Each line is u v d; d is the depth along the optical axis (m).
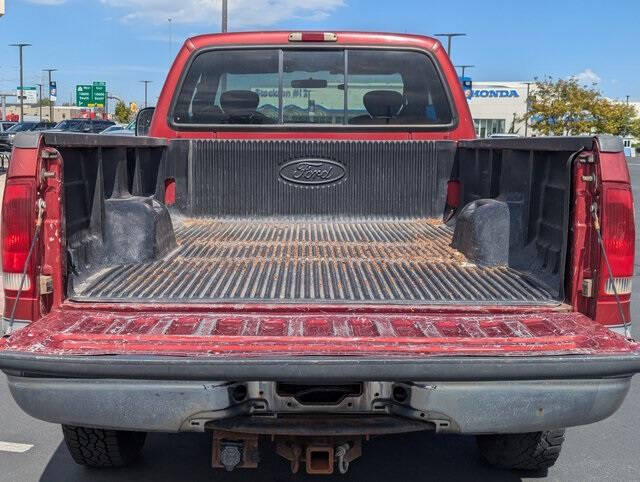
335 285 3.47
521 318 3.10
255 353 2.69
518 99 73.38
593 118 53.50
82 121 37.28
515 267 3.84
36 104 110.69
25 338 2.76
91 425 2.79
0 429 4.82
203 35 5.33
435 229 4.95
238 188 5.14
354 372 2.67
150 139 4.57
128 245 3.82
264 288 3.40
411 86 5.39
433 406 2.79
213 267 3.80
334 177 5.14
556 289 3.35
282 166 5.13
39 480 4.07
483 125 74.56
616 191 3.04
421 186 5.16
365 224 5.13
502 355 2.71
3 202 2.96
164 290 3.33
